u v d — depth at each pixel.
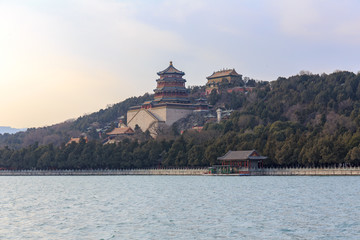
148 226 102.06
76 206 135.25
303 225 100.69
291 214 113.50
